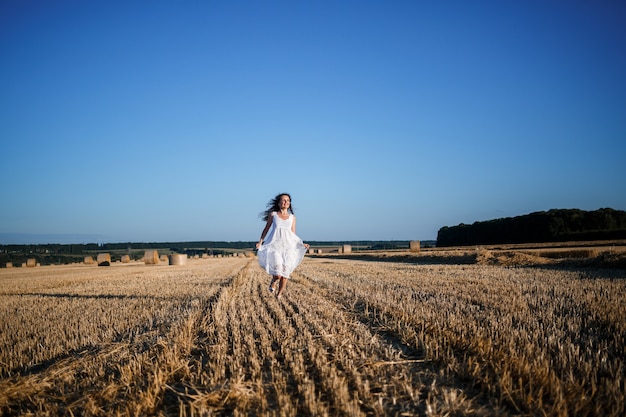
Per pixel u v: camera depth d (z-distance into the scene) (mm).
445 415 3982
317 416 4008
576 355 5219
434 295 11133
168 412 4469
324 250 78188
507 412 4004
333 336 7027
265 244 8734
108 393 4859
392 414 4121
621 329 6273
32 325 9188
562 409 3855
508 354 5359
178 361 5953
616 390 4090
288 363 5746
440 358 5605
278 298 12023
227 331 7910
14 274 33719
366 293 12086
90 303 12359
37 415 4426
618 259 17859
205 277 21906
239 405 4391
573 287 11445
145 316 9906
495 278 14766
